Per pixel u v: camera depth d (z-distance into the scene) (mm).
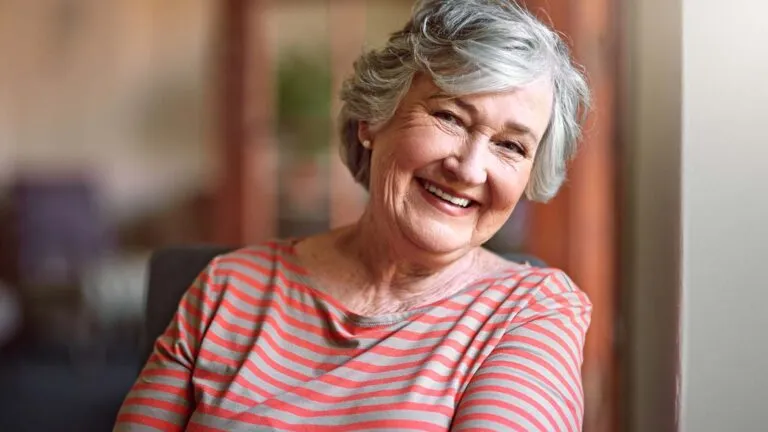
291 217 3531
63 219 4031
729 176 1087
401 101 1056
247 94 3531
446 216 1043
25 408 3129
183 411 1071
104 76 4496
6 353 3869
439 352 1008
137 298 4039
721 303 1103
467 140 1016
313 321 1103
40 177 4422
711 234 1102
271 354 1068
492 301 1070
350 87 1163
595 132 1427
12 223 4211
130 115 4508
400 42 1068
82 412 3107
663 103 1256
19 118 4469
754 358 1093
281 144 3529
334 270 1150
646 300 1371
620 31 1535
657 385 1313
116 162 4523
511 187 1038
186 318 1138
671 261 1239
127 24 4469
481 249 1212
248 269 1169
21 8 4410
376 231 1120
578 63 1125
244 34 3520
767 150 1070
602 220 1589
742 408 1103
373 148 1126
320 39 3467
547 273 1131
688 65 1091
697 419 1124
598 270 1606
